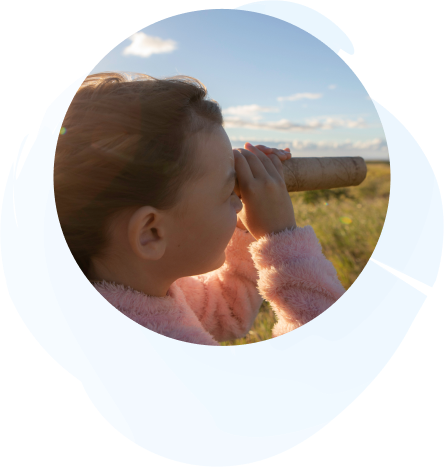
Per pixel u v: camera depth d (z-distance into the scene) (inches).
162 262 36.6
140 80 36.6
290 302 42.6
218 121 37.3
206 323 51.3
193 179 34.6
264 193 43.7
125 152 33.0
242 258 52.0
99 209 34.0
